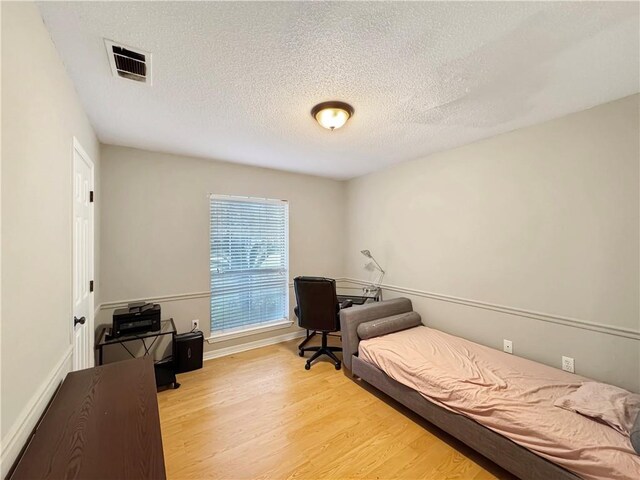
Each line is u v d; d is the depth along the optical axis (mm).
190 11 1125
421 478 1563
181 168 3047
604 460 1203
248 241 3545
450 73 1574
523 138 2338
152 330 2521
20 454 921
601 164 1938
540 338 2250
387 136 2523
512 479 1550
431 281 3107
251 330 3484
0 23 817
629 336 1831
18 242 936
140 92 1744
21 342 953
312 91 1749
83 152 1865
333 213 4281
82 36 1254
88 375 1432
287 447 1790
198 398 2344
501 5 1113
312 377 2734
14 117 907
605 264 1928
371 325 2684
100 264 2580
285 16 1157
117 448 895
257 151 2926
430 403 1912
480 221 2650
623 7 1121
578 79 1643
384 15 1154
